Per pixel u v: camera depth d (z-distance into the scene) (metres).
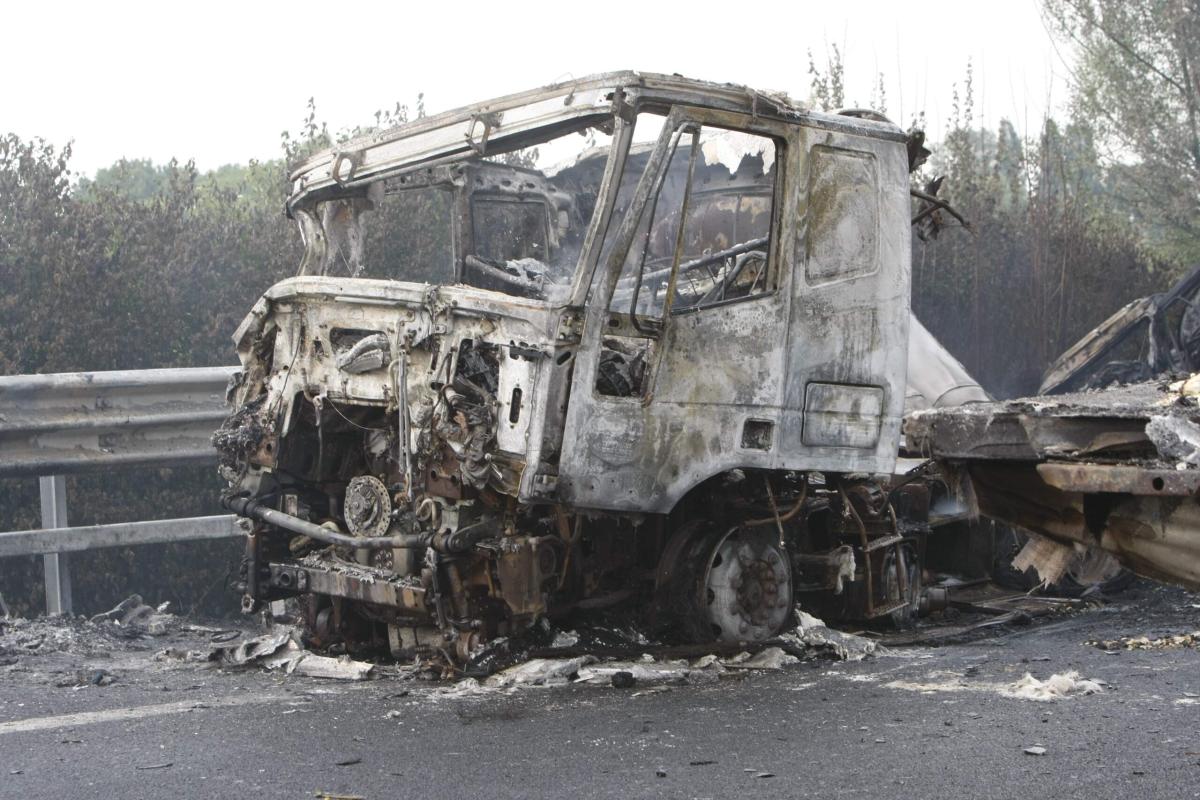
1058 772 4.19
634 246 6.31
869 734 4.77
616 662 6.23
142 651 7.20
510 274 8.01
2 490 8.84
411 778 4.20
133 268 9.61
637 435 6.12
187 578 9.11
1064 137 22.36
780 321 6.63
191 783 4.17
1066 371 13.99
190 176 10.48
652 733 4.84
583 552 6.59
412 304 6.24
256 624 8.73
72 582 8.84
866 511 7.62
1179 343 13.48
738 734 4.80
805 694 5.61
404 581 6.37
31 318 9.16
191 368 9.05
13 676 6.21
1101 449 4.46
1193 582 4.33
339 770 4.31
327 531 6.68
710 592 6.74
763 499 7.02
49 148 9.66
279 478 7.20
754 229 7.31
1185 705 5.23
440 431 6.00
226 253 10.14
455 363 6.07
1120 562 4.54
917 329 10.59
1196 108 22.38
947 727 4.87
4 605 8.09
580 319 5.91
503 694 5.68
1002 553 9.55
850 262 6.91
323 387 6.80
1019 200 18.34
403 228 10.49
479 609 6.20
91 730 4.96
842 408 6.89
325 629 7.07
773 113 6.56
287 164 10.91
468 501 6.07
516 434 5.92
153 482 9.26
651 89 6.08
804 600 7.79
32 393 8.01
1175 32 22.36
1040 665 6.38
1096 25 22.92
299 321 6.95
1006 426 4.71
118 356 9.52
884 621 8.07
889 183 7.08
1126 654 6.74
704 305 6.38
